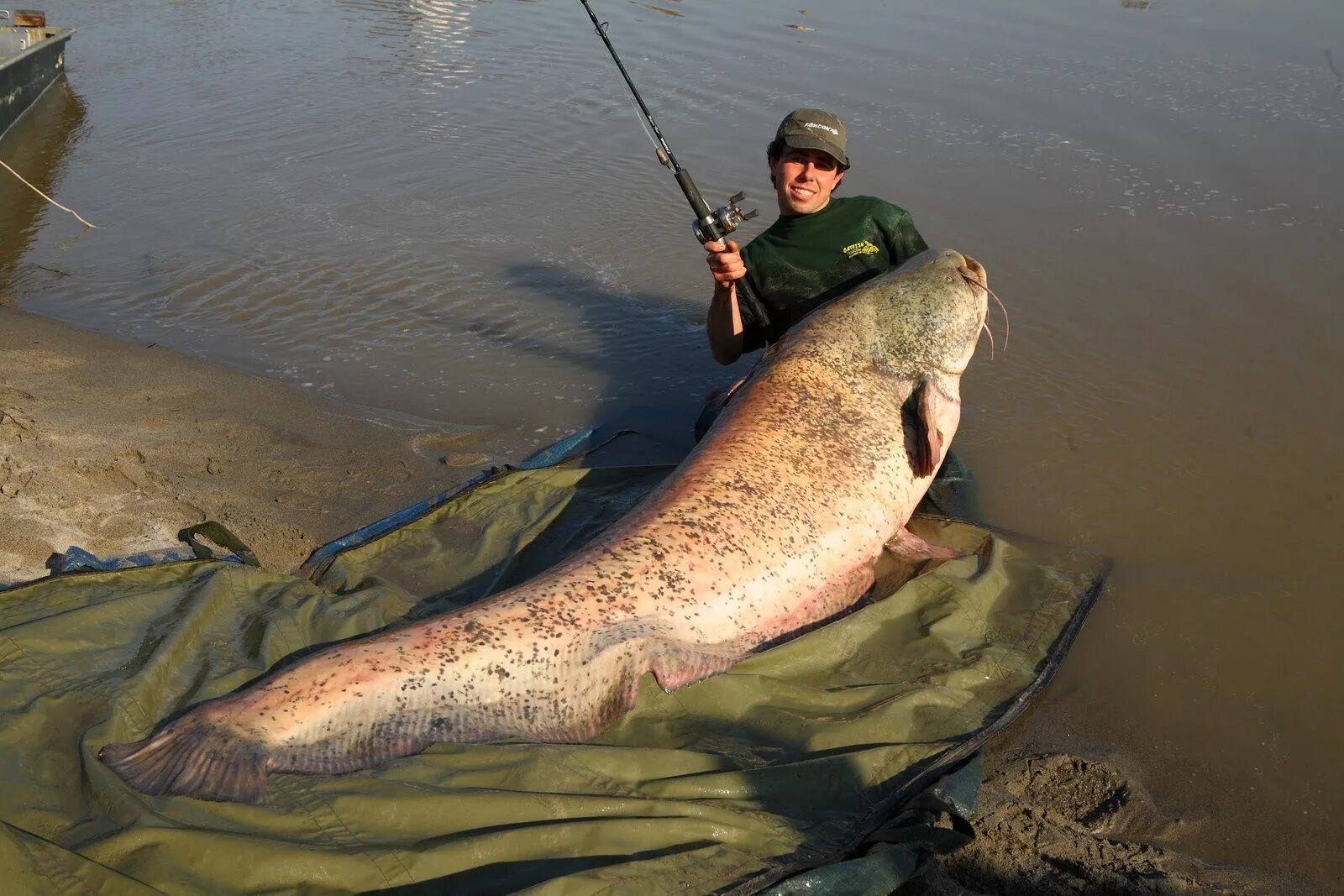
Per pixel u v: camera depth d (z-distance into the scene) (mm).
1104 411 5656
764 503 4164
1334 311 6598
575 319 6809
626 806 2967
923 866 2984
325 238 7844
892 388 4672
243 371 6074
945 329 4668
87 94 10883
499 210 8281
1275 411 5660
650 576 3812
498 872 2709
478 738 3309
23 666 3242
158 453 5105
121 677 3273
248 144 9531
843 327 4758
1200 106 9734
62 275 7270
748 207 8250
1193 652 4023
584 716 3475
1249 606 4262
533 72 11258
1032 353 6164
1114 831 3277
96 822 2709
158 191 8609
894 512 4484
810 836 3004
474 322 6746
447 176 8852
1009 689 3732
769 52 11547
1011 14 12680
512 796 2920
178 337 6484
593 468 4984
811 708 3562
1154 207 7918
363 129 9844
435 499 4836
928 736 3488
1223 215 7781
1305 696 3830
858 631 3934
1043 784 3441
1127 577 4426
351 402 5816
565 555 4391
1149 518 4812
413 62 11703
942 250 4941
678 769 3207
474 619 3525
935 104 9891
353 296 7043
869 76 10672
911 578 4297
